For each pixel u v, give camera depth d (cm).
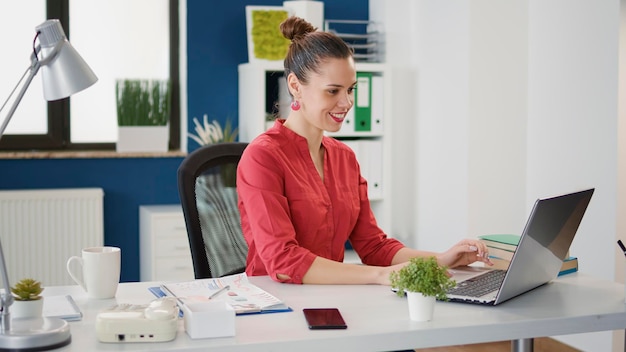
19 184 448
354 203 232
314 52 212
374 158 464
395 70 476
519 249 174
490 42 424
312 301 185
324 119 215
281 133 222
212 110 478
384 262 234
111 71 475
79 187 458
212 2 473
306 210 218
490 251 222
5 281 151
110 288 189
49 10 459
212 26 475
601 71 378
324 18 494
